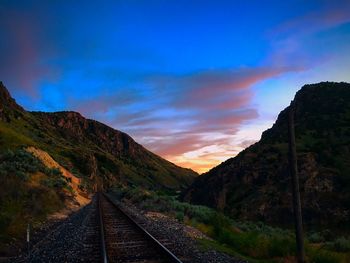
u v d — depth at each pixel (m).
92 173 165.75
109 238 16.00
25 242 17.03
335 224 61.12
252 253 15.20
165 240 15.48
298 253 11.61
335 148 84.25
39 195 29.88
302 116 118.31
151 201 43.28
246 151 110.88
